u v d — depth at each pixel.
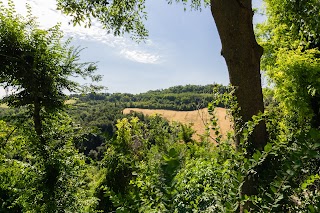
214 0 4.98
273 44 14.29
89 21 8.17
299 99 9.82
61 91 6.60
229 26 4.86
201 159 3.64
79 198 6.77
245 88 4.83
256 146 4.25
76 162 6.61
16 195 6.45
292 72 9.79
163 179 1.32
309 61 9.80
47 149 6.25
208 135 2.59
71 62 6.58
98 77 6.82
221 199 1.78
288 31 11.17
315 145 1.29
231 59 4.91
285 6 6.16
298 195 1.86
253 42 4.93
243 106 4.81
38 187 6.06
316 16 5.27
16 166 6.41
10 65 5.92
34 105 6.36
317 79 9.48
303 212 1.68
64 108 6.65
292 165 1.35
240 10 4.82
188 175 3.60
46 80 6.12
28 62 6.19
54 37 6.42
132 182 2.16
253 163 1.63
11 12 6.20
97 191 9.48
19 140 6.57
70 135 6.62
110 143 2.12
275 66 14.27
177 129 8.35
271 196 1.44
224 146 2.46
